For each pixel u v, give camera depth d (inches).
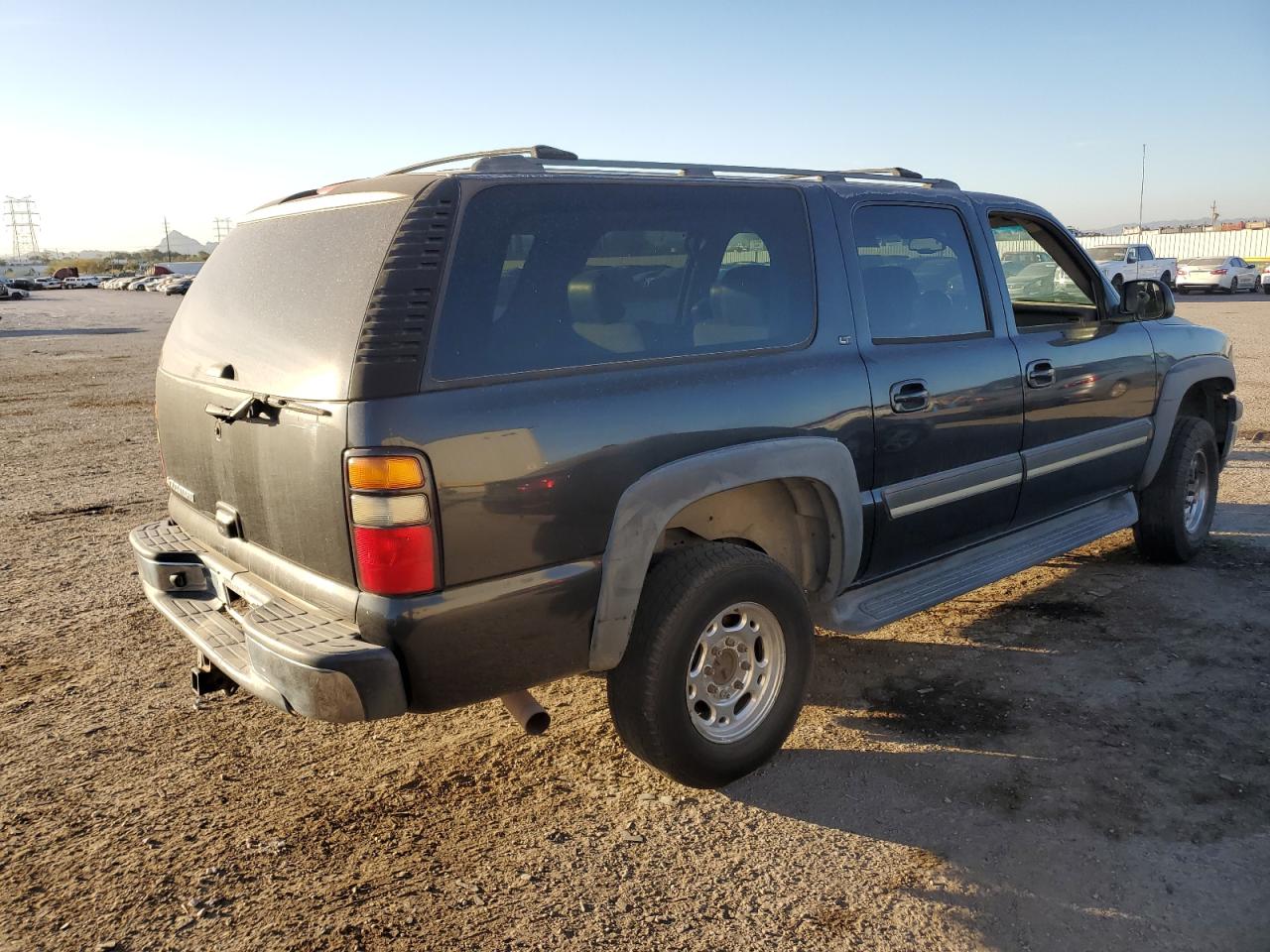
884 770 130.8
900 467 144.7
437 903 106.0
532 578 105.8
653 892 107.1
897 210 151.9
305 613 107.7
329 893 108.0
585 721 148.2
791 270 135.6
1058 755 132.7
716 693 125.8
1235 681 152.4
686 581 117.3
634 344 117.5
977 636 174.9
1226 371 212.4
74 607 199.8
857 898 104.8
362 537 98.1
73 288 3344.0
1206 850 110.8
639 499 112.0
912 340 148.8
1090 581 201.2
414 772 134.1
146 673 167.3
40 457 371.2
